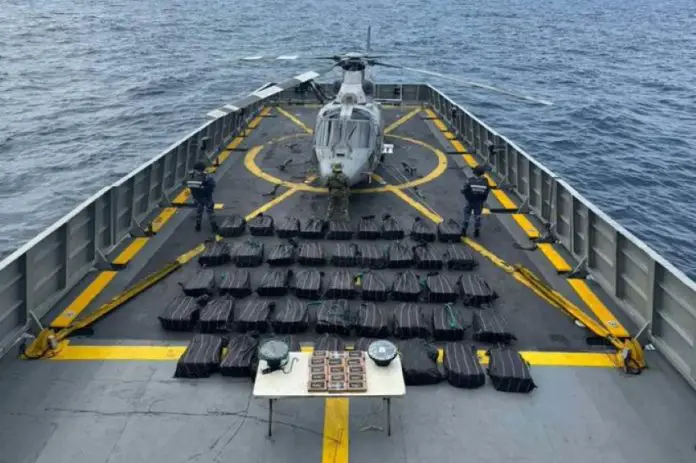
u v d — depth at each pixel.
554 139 38.06
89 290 11.02
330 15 121.25
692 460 7.34
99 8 121.75
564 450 7.48
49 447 7.41
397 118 23.81
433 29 101.06
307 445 7.48
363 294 10.55
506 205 15.34
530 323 10.18
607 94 52.25
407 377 8.45
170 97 48.44
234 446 7.46
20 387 8.44
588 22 115.19
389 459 7.29
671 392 8.52
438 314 9.95
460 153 19.50
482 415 8.02
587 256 11.80
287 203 15.33
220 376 8.73
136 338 9.66
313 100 26.16
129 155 34.12
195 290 10.68
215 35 87.88
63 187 29.12
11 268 9.14
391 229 13.04
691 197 28.48
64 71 57.97
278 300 10.63
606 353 9.41
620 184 30.12
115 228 12.71
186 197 15.70
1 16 101.06
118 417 7.92
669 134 39.31
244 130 21.81
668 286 9.27
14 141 36.16
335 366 7.36
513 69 64.50
